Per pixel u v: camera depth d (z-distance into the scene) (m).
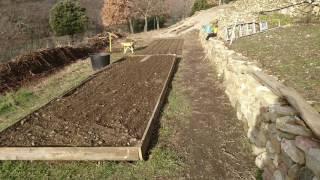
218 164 4.82
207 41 15.67
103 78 10.22
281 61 6.68
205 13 38.78
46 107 7.24
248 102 5.71
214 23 23.03
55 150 4.93
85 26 26.73
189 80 10.04
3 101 8.29
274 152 4.09
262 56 7.62
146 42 24.25
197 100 7.91
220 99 7.96
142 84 9.32
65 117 6.58
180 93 8.55
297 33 9.88
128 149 4.88
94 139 5.42
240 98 6.43
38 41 21.20
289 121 3.83
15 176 4.61
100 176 4.56
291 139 3.58
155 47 20.31
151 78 10.09
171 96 8.25
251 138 5.32
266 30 12.17
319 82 4.96
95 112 6.88
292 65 6.20
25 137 5.57
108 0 33.72
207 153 5.16
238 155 5.09
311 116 3.59
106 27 35.53
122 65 12.64
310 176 3.06
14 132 5.82
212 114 6.88
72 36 25.11
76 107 7.24
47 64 12.69
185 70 11.68
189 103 7.65
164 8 39.97
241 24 14.91
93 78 10.25
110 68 11.96
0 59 13.31
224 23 20.05
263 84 5.31
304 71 5.66
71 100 7.82
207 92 8.62
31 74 11.27
